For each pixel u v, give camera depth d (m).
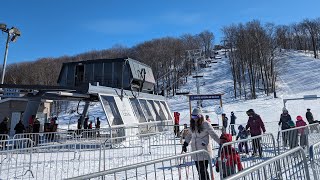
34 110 16.73
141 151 13.60
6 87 13.97
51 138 15.08
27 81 95.06
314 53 104.44
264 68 73.94
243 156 8.79
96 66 21.33
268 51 78.19
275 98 57.66
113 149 14.11
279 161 4.59
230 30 106.81
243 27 96.88
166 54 106.75
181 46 116.56
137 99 20.47
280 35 126.62
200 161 6.36
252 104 50.31
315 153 4.91
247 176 3.66
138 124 18.36
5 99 21.42
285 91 66.38
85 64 21.59
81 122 20.47
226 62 114.06
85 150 13.51
